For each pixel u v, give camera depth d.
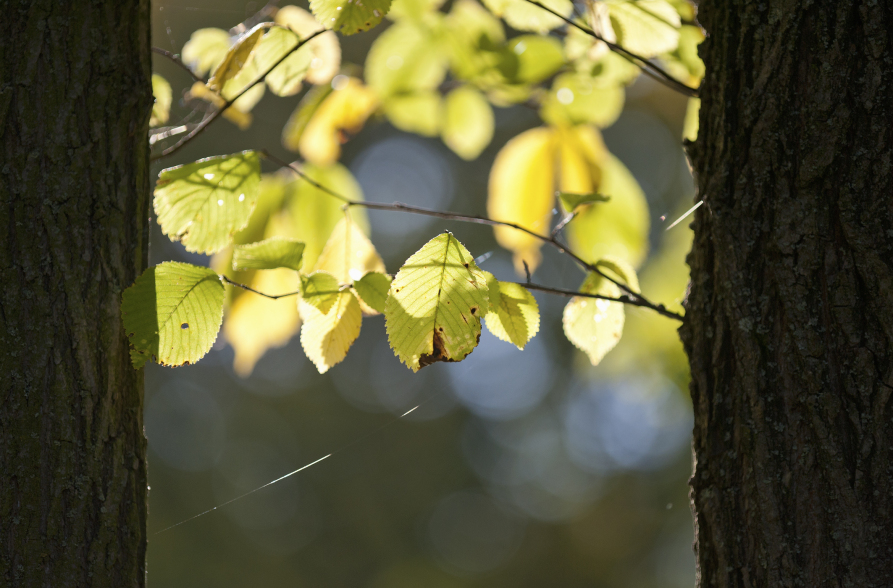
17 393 2.54
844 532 2.52
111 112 2.57
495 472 16.05
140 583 2.56
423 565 15.41
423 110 2.85
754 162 2.55
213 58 2.75
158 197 2.62
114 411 2.55
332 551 14.54
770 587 2.52
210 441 13.80
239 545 13.68
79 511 2.54
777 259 2.54
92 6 2.57
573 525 15.09
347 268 2.69
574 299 2.66
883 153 2.53
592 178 2.81
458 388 15.82
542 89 2.81
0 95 2.55
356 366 15.00
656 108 4.56
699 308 2.57
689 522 12.23
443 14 2.79
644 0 2.70
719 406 2.55
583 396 14.60
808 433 2.53
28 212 2.55
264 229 2.76
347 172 2.79
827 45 2.54
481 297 2.51
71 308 2.54
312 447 14.64
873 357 2.52
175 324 2.55
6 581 2.53
